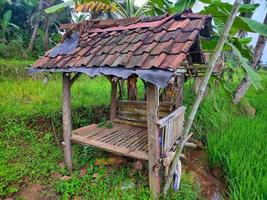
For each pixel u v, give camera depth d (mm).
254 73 3875
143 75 2891
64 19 16109
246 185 4008
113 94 5883
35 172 4816
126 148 4180
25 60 12562
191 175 4895
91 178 4547
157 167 3660
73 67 3752
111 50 3715
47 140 5836
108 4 5941
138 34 3865
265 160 4590
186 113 6539
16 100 7145
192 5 5695
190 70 5465
